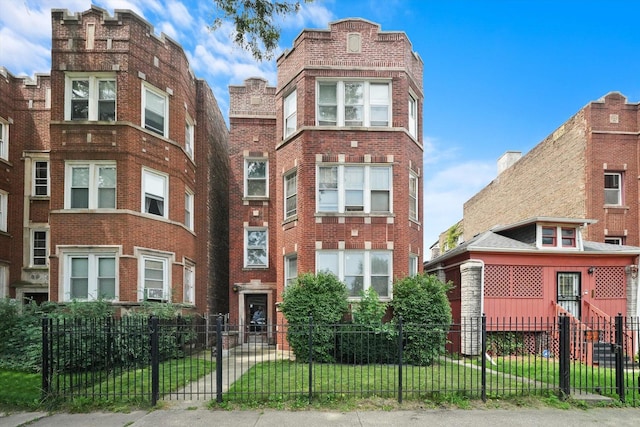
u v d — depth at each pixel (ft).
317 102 49.83
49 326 28.68
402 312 42.06
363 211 48.60
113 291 44.21
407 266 48.44
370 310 41.22
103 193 45.83
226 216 74.02
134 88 46.83
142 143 47.26
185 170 53.67
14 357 34.99
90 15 46.65
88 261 44.50
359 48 50.24
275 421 22.63
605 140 65.16
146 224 46.85
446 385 28.99
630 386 29.50
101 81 46.93
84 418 23.30
